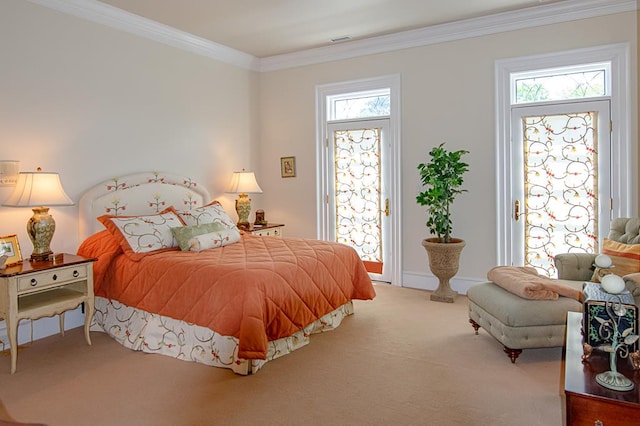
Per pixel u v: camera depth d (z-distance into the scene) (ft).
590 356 6.28
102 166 12.97
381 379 8.82
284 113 18.60
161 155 14.79
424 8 13.37
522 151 14.32
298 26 14.73
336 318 11.94
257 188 16.90
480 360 9.68
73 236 12.28
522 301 9.43
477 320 10.99
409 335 11.27
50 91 11.65
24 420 7.45
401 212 16.28
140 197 13.66
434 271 14.35
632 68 12.67
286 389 8.45
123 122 13.55
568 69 13.67
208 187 16.70
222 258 10.72
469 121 14.92
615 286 6.22
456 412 7.55
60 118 11.89
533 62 13.89
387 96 16.62
